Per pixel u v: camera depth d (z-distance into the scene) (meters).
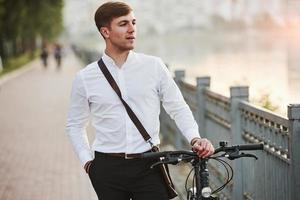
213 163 8.83
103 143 4.85
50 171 10.99
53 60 73.56
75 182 10.10
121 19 4.76
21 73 46.00
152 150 4.82
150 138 4.80
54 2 60.69
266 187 6.59
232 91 7.66
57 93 27.45
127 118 4.79
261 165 6.76
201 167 4.55
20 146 13.70
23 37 70.38
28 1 57.94
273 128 6.28
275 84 23.47
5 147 13.63
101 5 4.84
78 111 5.03
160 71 4.87
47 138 14.71
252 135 7.07
